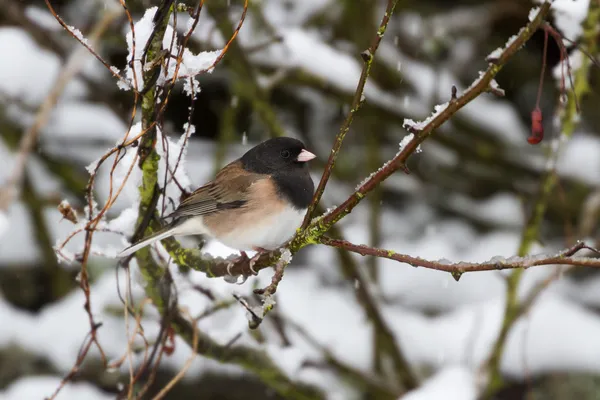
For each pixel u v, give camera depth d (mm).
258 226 6855
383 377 9992
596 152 12555
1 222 6973
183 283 6617
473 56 13148
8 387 10414
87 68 12164
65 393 9961
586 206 10156
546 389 10008
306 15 12414
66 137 12234
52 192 12305
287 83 11070
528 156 12711
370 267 11109
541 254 4082
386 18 4145
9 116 11930
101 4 11484
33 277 12055
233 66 9734
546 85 13133
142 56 4992
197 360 10180
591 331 10406
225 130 11219
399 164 4195
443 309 11641
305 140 13320
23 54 12047
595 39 7203
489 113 13125
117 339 10414
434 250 12234
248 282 7180
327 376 10406
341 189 13094
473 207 13125
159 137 5797
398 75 12531
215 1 9086
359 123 12992
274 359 7855
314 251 12844
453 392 8242
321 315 11203
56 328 10734
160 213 6141
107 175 12094
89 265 11688
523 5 12273
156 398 6332
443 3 13266
